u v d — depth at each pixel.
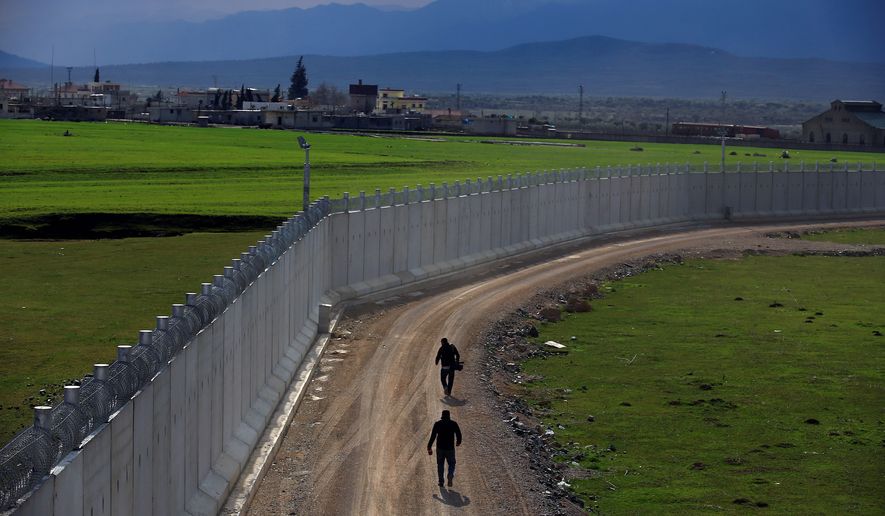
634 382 69.56
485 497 46.50
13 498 23.89
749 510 47.44
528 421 59.31
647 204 155.25
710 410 63.25
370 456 50.66
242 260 49.56
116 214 118.19
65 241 109.75
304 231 70.31
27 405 54.09
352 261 86.31
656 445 56.47
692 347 80.31
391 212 92.62
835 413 63.12
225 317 44.41
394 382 64.00
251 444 47.88
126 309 77.44
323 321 73.44
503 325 82.75
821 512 47.44
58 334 69.38
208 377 41.34
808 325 89.75
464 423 56.75
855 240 153.62
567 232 134.38
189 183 158.75
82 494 27.39
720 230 157.00
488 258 112.19
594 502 47.84
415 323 80.44
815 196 182.38
